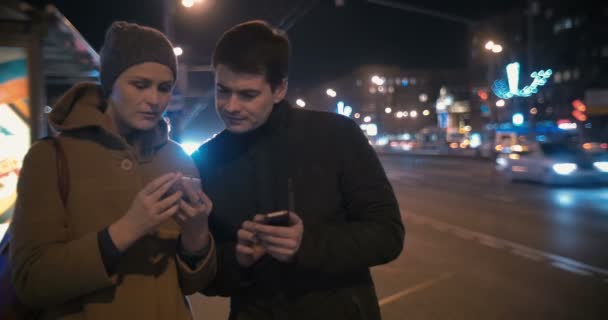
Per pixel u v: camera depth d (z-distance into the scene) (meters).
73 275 1.23
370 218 1.69
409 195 13.69
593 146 15.59
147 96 1.46
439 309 4.61
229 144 1.78
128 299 1.41
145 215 1.27
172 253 1.54
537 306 4.66
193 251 1.51
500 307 4.63
